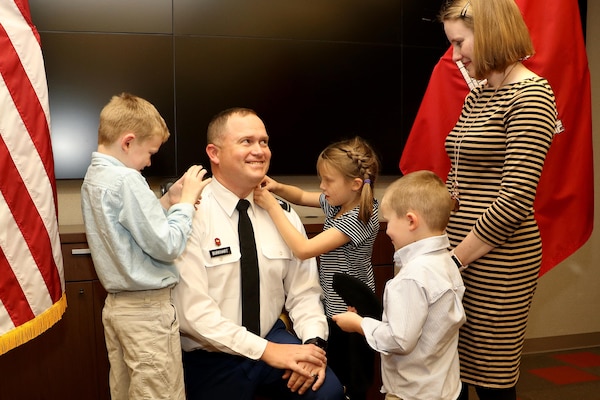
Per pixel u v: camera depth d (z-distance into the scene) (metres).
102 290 2.30
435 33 2.95
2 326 1.62
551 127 1.45
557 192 1.96
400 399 1.48
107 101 2.57
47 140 1.76
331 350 1.84
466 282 1.61
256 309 1.70
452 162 1.69
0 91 1.64
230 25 2.68
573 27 1.97
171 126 2.64
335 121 2.84
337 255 1.90
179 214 1.56
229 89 2.70
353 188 1.86
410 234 1.48
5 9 1.67
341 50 2.83
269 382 1.67
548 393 2.74
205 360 1.66
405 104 2.94
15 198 1.66
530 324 3.40
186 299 1.59
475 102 1.64
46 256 1.73
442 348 1.43
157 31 2.60
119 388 1.67
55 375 2.28
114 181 1.53
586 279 3.46
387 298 1.45
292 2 2.74
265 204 1.80
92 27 2.53
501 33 1.45
